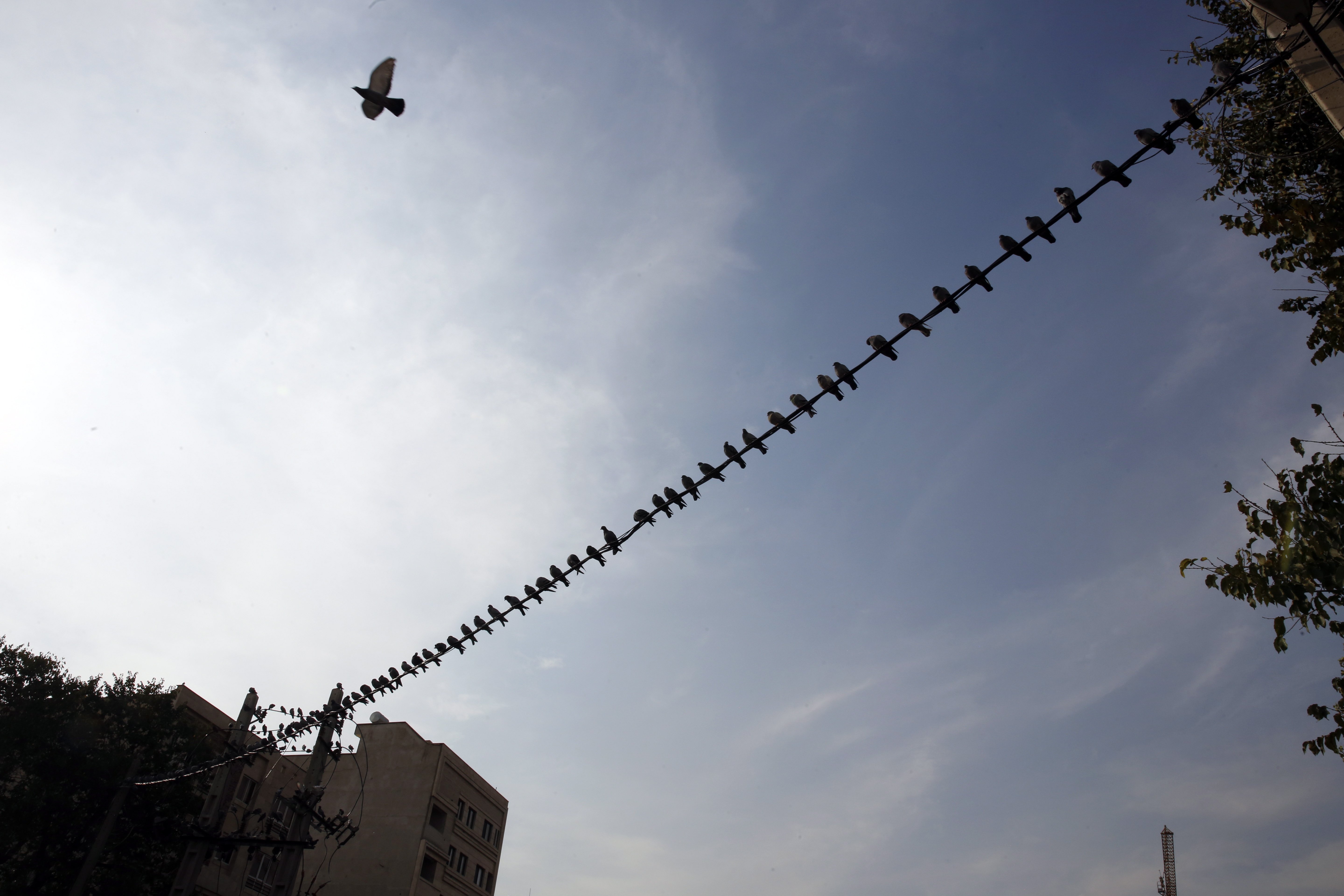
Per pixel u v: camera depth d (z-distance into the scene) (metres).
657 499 12.26
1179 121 8.48
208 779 29.97
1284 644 10.79
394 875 43.62
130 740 28.39
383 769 47.78
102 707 28.52
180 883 17.53
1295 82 12.25
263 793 38.25
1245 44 12.82
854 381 10.23
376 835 45.25
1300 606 10.71
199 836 17.97
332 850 45.19
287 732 19.27
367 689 18.78
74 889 19.22
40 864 25.80
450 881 47.09
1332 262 11.48
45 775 26.30
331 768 48.47
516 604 14.78
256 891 36.97
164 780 20.89
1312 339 11.81
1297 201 11.55
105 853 26.56
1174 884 74.00
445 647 16.56
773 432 10.94
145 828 27.45
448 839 47.59
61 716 26.89
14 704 26.42
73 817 26.67
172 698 30.75
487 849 51.72
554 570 14.10
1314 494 10.53
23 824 25.31
